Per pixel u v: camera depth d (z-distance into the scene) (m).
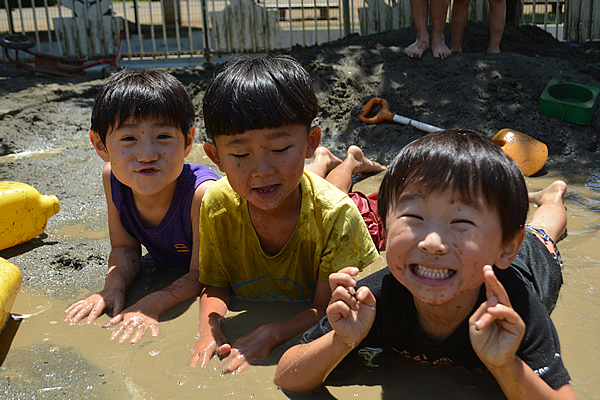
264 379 1.88
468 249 1.50
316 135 2.16
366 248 2.33
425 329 1.82
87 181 4.19
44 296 2.52
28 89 7.00
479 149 1.56
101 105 2.35
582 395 1.71
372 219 3.05
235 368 1.94
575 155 4.59
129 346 2.09
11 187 2.97
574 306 2.26
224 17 9.05
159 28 14.63
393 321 1.86
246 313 2.37
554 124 4.88
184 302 2.47
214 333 2.12
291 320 2.20
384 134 4.98
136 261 2.81
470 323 1.46
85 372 1.92
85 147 5.14
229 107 1.87
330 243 2.26
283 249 2.29
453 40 6.20
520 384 1.53
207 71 7.34
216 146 2.00
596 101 5.02
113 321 2.28
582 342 2.01
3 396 1.78
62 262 2.85
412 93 5.45
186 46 12.21
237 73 1.92
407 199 1.56
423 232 1.52
